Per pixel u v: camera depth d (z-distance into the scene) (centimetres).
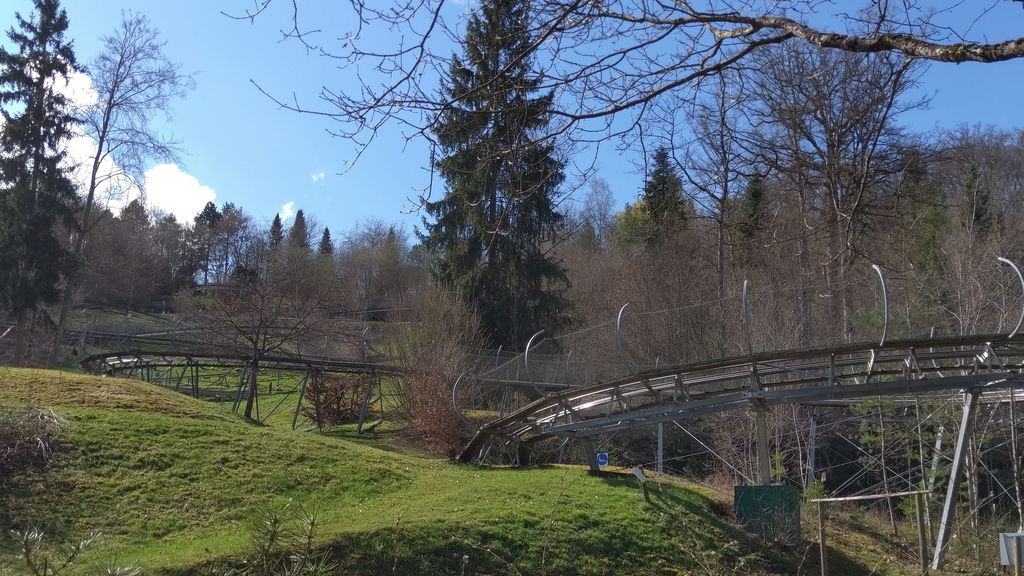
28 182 4303
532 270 3428
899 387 1547
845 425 2481
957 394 1802
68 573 917
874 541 1730
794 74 838
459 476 1884
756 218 1420
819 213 1388
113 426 1733
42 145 4319
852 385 1572
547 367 2762
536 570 1250
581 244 4425
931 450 2023
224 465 1662
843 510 1989
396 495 1662
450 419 2569
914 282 1983
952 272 2002
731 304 2516
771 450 2409
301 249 5394
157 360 3347
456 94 552
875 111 952
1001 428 1898
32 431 1554
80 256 4572
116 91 4122
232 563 1026
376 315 5412
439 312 3100
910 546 1720
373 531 1217
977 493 1764
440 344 2922
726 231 1517
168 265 7644
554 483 1758
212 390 3806
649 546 1398
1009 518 1831
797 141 1091
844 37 465
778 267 2297
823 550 1105
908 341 1490
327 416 3128
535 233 1020
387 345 3338
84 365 2978
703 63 563
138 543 1252
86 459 1535
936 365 1909
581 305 3969
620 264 3781
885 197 1192
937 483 1808
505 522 1387
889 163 1105
